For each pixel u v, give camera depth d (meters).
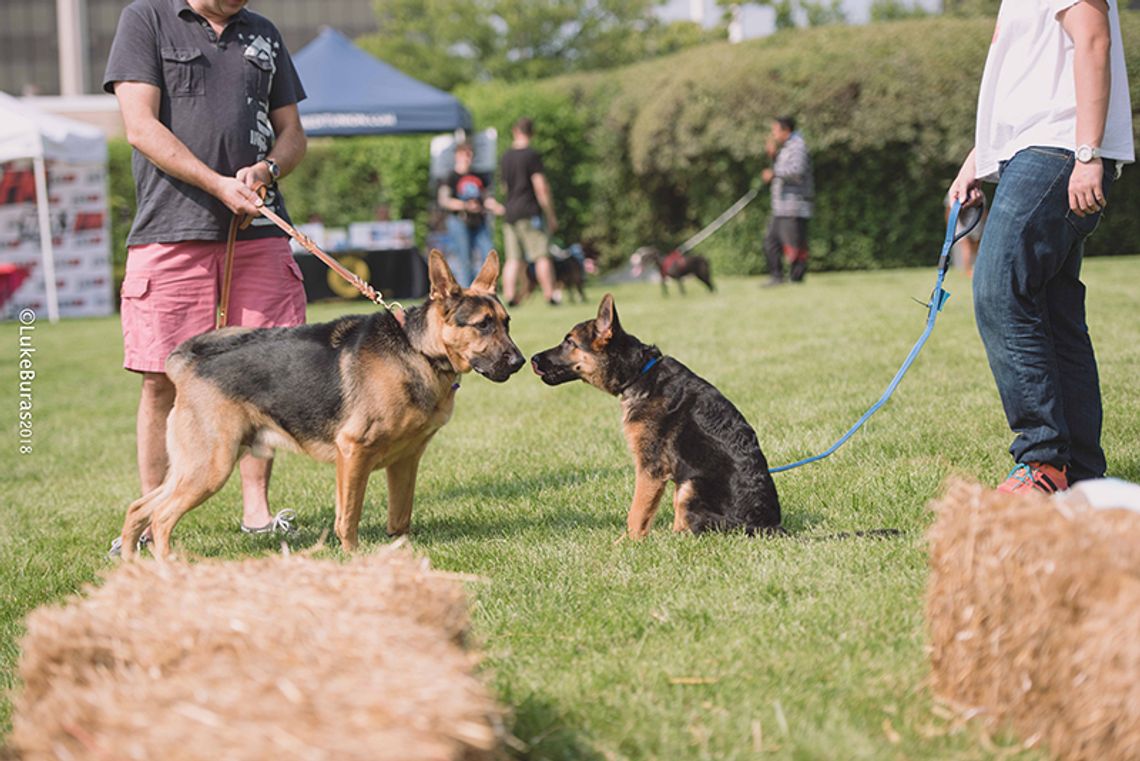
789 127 16.03
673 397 4.36
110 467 7.05
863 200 20.97
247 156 4.91
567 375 4.50
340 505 4.37
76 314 18.95
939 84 19.80
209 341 4.49
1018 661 2.27
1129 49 18.05
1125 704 1.98
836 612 3.16
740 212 21.69
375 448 4.33
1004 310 3.86
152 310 4.82
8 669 3.28
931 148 20.00
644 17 39.28
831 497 4.67
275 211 5.07
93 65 55.72
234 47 4.90
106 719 1.78
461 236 16.86
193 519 5.38
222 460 4.38
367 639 2.04
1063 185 3.75
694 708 2.60
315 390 4.34
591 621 3.27
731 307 12.84
